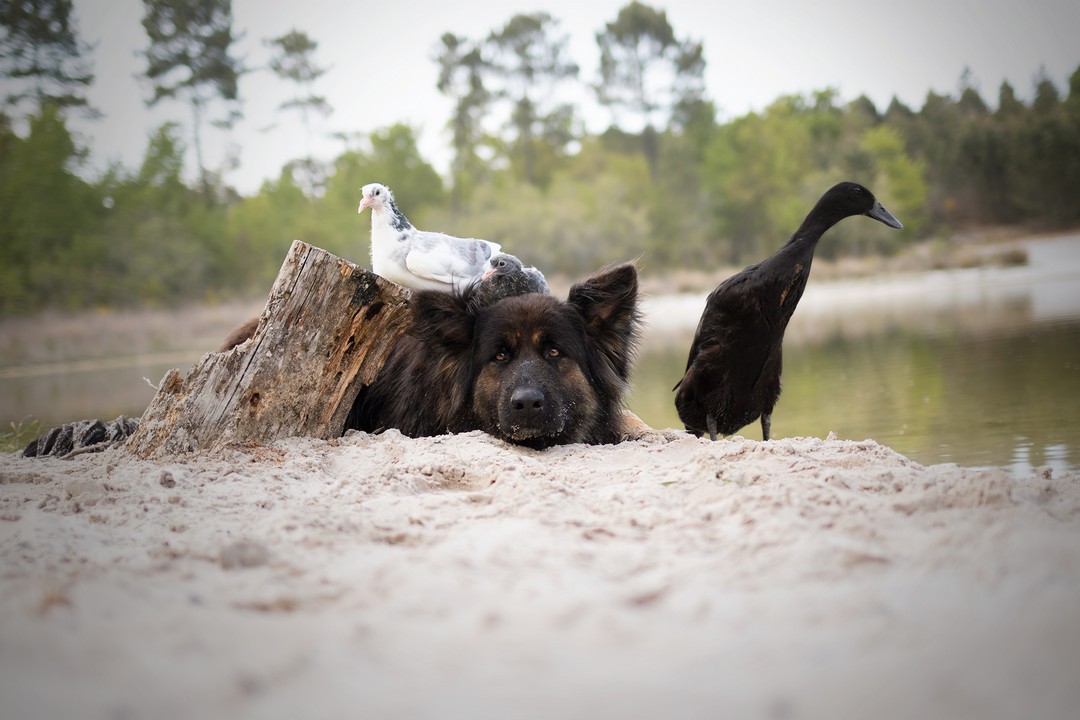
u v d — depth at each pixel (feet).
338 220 242.78
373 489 15.64
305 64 278.46
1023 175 295.89
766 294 22.29
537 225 254.06
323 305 20.42
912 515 12.51
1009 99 325.01
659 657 8.11
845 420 35.55
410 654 8.24
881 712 7.06
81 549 12.12
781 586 9.73
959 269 201.98
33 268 184.24
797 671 7.73
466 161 324.19
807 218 23.02
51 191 191.72
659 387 53.67
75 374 106.42
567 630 8.69
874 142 293.43
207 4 248.52
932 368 49.93
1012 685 7.38
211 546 11.65
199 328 176.35
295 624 8.96
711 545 11.56
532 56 344.69
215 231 218.38
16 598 9.59
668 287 228.84
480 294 23.16
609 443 23.09
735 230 282.36
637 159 305.32
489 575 10.39
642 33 347.15
